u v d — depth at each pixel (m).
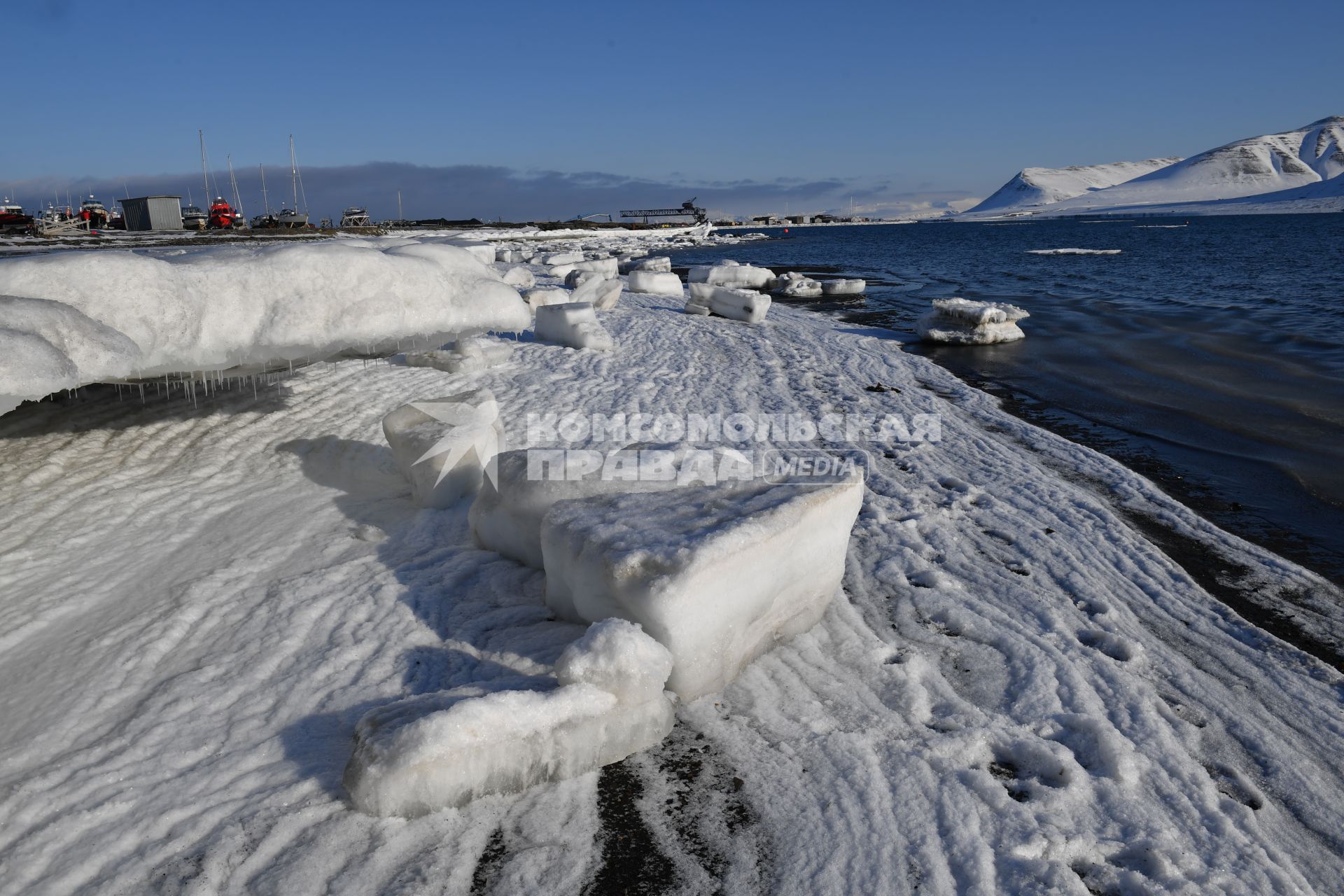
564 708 3.52
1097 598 5.58
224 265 6.31
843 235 111.06
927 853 3.17
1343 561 6.50
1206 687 4.58
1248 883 3.13
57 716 3.81
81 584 5.07
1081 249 58.19
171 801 3.26
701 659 4.05
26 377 4.71
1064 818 3.44
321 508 6.44
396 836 3.13
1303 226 100.50
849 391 12.27
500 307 7.52
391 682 4.13
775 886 3.01
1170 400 12.14
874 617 5.28
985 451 9.23
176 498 6.41
